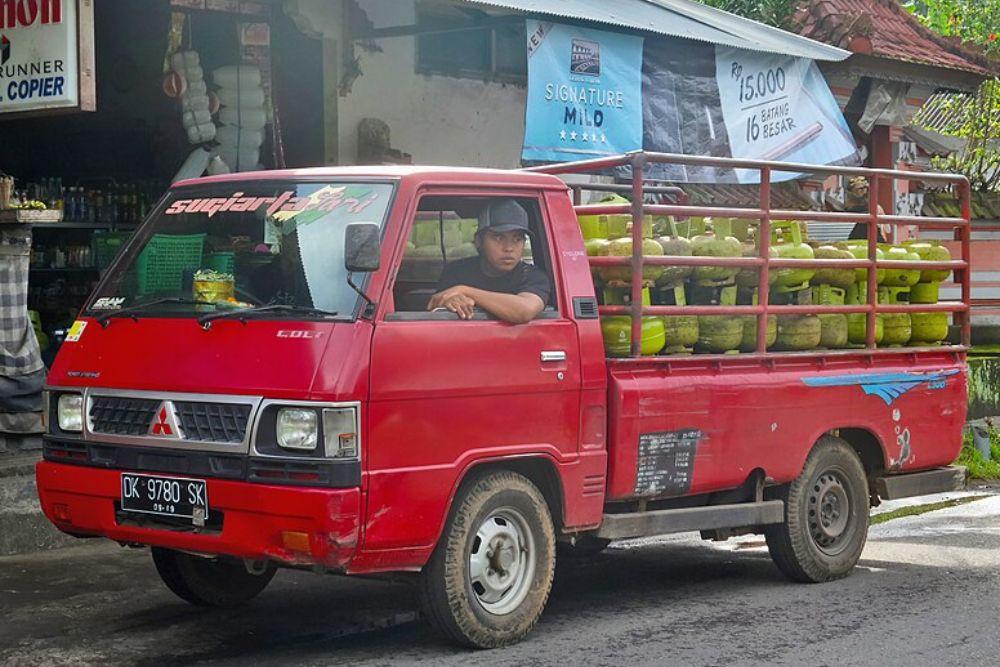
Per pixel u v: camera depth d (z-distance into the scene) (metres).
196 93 10.38
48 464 6.13
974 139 19.55
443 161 12.73
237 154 10.70
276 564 5.92
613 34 11.45
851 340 8.23
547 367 6.24
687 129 12.20
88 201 10.75
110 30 11.66
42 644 6.26
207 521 5.65
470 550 5.98
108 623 6.68
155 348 5.88
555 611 7.05
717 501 7.47
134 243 6.39
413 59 12.38
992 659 6.09
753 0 16.58
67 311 10.83
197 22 10.74
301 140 11.77
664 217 7.42
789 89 13.19
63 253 10.68
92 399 6.00
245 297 5.91
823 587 7.71
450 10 12.52
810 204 16.14
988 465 13.18
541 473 6.43
